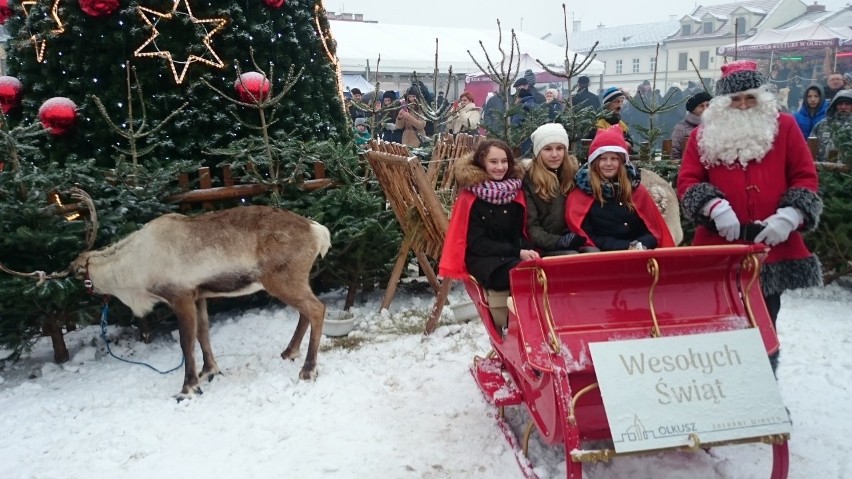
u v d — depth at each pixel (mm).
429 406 4199
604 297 2984
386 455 3643
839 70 19938
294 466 3570
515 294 3012
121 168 5453
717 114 3498
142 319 5555
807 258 3516
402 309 6176
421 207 5359
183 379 4840
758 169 3461
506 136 6953
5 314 4895
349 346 5340
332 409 4215
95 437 4004
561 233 3975
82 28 6004
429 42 22500
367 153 5645
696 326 2945
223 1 6293
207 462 3662
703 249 2857
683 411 2775
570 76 7227
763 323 2996
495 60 21016
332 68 7293
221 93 5797
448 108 8430
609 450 2750
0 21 6750
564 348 2863
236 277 4523
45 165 5988
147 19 5969
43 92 6234
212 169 6305
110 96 6039
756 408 2812
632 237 3838
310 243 4668
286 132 6590
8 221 4812
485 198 3881
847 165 5883
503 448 3646
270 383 4578
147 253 4398
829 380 4301
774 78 19297
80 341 5660
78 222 5035
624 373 2799
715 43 44000
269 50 6566
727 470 3309
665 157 6984
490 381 3875
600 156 3750
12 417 4324
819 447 3523
